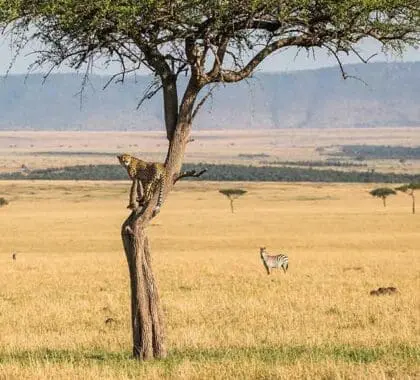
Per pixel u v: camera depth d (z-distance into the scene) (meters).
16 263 166.50
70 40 44.44
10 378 44.09
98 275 130.62
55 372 44.91
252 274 130.25
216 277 124.31
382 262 156.50
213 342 59.44
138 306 48.75
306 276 123.50
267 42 46.88
